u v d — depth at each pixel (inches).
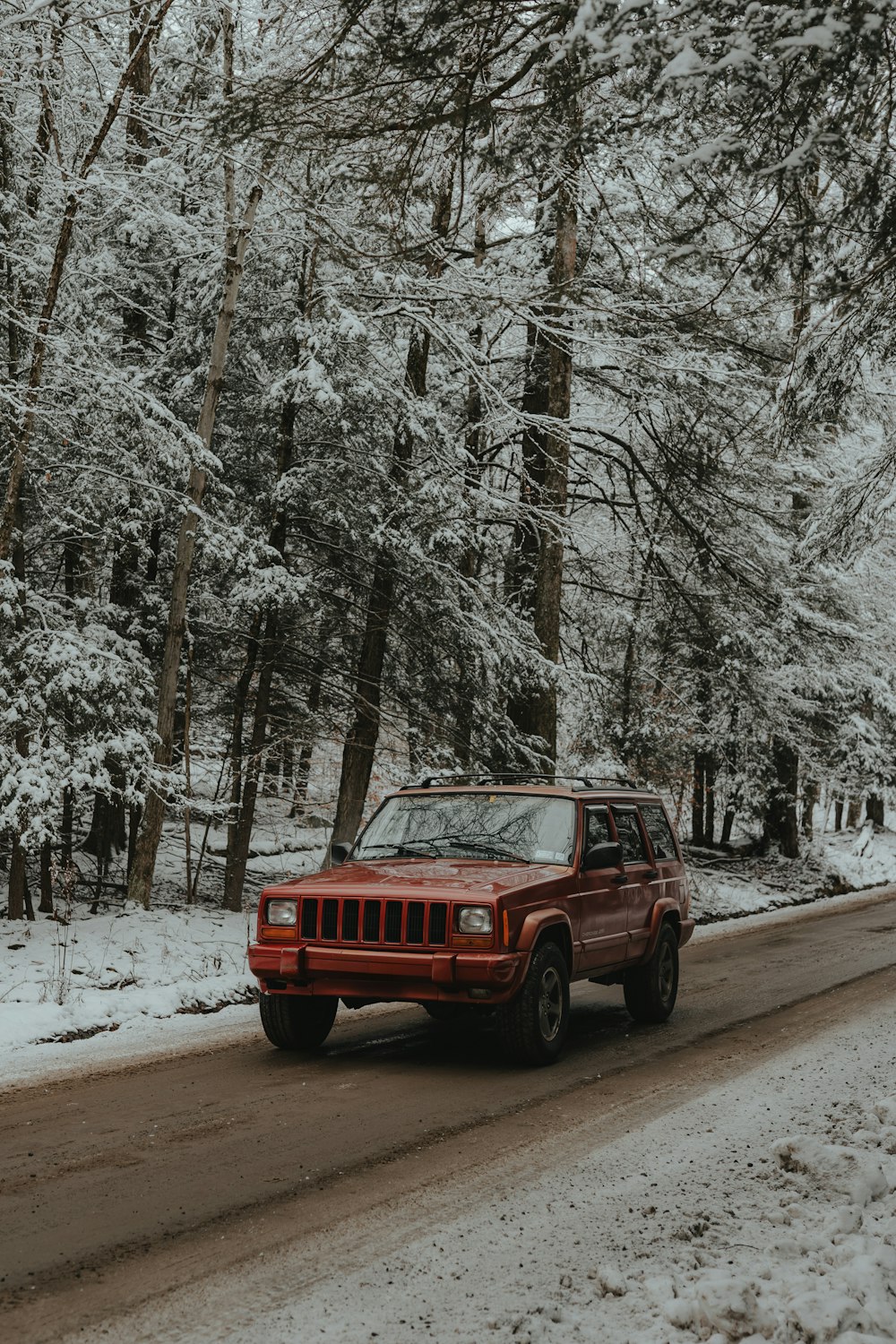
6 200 492.4
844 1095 278.1
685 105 217.0
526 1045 308.7
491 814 364.2
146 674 542.9
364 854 361.7
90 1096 275.3
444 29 232.7
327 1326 150.7
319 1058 324.2
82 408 507.5
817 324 332.2
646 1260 173.0
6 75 475.8
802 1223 187.8
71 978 410.6
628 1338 146.7
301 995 317.4
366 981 306.7
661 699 965.2
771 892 946.7
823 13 176.6
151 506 548.7
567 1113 261.7
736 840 1243.8
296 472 611.5
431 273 610.5
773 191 245.1
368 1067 312.2
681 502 781.9
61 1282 164.2
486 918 298.4
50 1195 201.6
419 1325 150.9
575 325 657.6
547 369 754.2
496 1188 207.2
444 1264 171.6
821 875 1067.9
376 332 600.1
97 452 518.9
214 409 565.9
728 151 212.4
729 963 552.7
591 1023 392.2
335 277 606.9
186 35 588.1
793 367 344.8
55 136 510.6
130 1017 377.1
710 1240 181.2
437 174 310.0
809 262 255.1
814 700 1085.1
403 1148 232.1
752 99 202.8
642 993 388.5
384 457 623.5
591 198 606.5
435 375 682.2
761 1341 142.4
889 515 463.2
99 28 530.3
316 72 241.0
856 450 950.4
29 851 461.4
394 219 344.2
